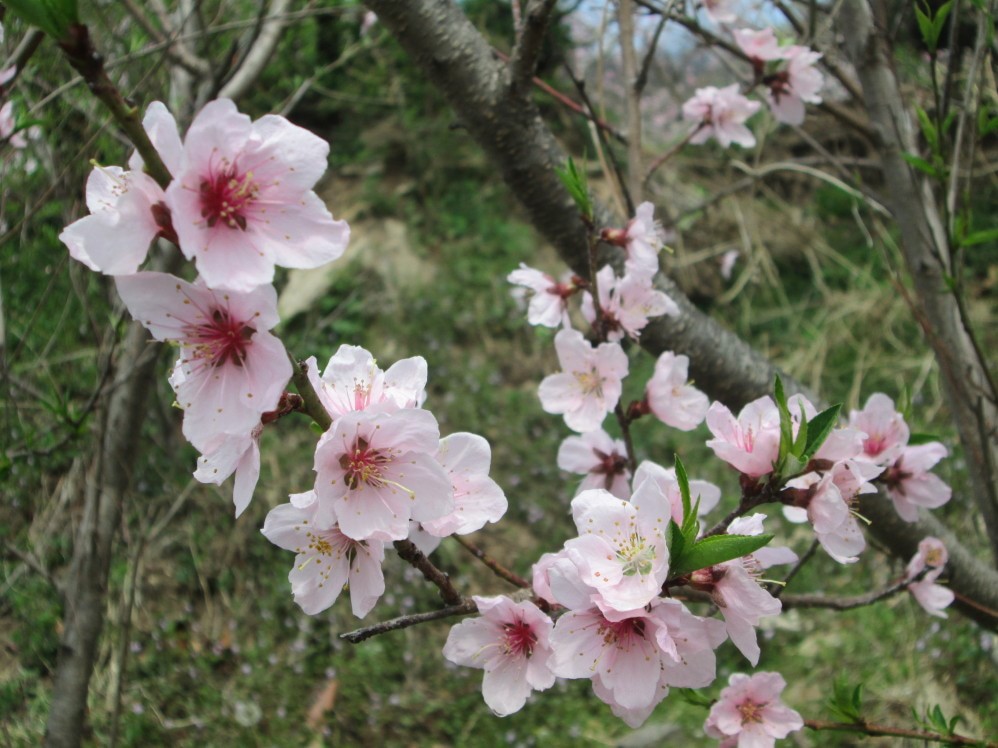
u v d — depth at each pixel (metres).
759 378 0.47
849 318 1.36
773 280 1.42
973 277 1.36
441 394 1.24
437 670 0.89
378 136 1.48
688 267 1.45
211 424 0.22
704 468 1.13
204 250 0.21
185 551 0.95
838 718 0.39
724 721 0.36
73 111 0.62
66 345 0.84
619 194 0.52
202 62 0.59
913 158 0.40
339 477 0.24
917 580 0.41
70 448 0.66
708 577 0.25
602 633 0.25
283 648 0.90
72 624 0.56
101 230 0.20
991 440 0.48
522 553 1.03
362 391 0.27
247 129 0.21
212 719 0.82
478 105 0.44
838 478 0.27
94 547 0.56
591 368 0.38
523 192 0.45
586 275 0.46
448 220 1.42
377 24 1.05
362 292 1.32
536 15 0.41
